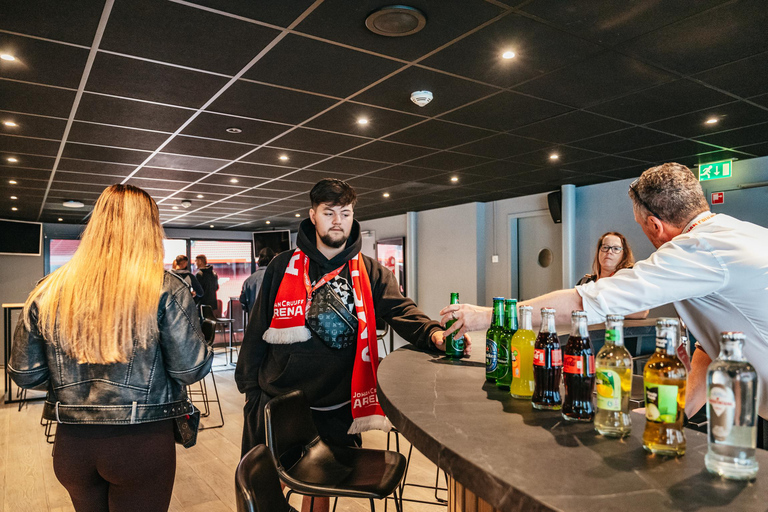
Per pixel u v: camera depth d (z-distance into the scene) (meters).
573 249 6.79
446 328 1.58
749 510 0.59
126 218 1.45
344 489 1.34
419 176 6.17
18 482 3.27
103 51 2.62
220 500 2.95
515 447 0.82
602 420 0.89
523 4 2.19
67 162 5.16
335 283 1.90
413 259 9.63
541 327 1.08
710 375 0.72
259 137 4.34
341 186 1.88
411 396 1.17
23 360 1.40
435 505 2.79
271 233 11.20
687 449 0.82
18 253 9.48
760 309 1.12
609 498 0.63
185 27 2.37
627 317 3.13
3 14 2.22
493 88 3.20
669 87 3.19
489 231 8.44
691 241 1.16
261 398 1.88
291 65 2.83
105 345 1.36
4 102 3.36
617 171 5.86
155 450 1.45
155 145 4.56
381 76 3.00
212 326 3.34
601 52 2.67
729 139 4.44
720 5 2.21
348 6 2.20
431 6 2.20
